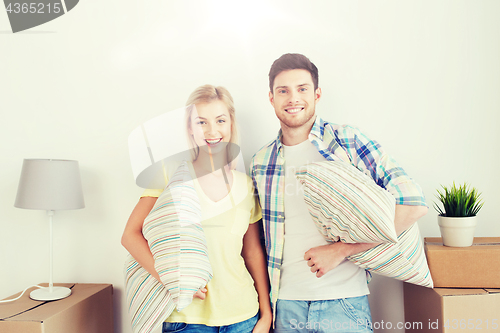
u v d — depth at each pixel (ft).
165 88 5.11
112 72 5.21
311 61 4.94
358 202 3.65
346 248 3.85
